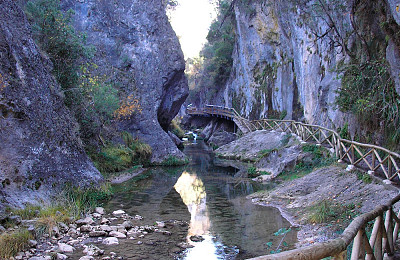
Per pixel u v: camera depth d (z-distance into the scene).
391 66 10.91
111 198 11.84
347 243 2.93
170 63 25.69
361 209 8.30
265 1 30.25
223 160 24.17
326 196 10.09
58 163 10.40
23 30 10.37
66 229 7.80
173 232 8.09
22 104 9.35
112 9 23.77
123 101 21.20
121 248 6.88
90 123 16.42
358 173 10.66
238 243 7.29
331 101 17.72
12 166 8.63
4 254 5.89
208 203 11.30
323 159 14.55
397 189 8.27
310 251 2.59
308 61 22.75
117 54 23.12
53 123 10.69
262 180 15.59
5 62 9.12
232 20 40.53
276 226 8.49
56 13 14.93
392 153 9.16
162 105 26.55
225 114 38.22
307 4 21.77
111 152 17.69
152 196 12.39
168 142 23.00
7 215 7.45
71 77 14.76
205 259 6.38
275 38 30.69
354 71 13.84
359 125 14.09
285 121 23.59
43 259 5.94
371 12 13.20
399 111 11.41
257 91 34.09
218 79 49.66
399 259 4.61
